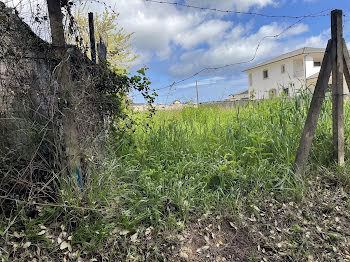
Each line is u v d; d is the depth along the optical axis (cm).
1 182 239
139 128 502
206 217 289
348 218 299
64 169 265
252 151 374
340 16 356
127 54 1145
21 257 215
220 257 249
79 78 292
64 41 269
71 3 287
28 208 248
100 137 326
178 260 240
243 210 304
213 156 405
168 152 407
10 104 253
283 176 351
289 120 448
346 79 378
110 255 232
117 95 385
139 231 260
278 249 259
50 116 263
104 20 789
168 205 295
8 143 249
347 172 360
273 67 3092
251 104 604
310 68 2722
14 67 253
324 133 414
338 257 249
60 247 227
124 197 290
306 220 296
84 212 252
